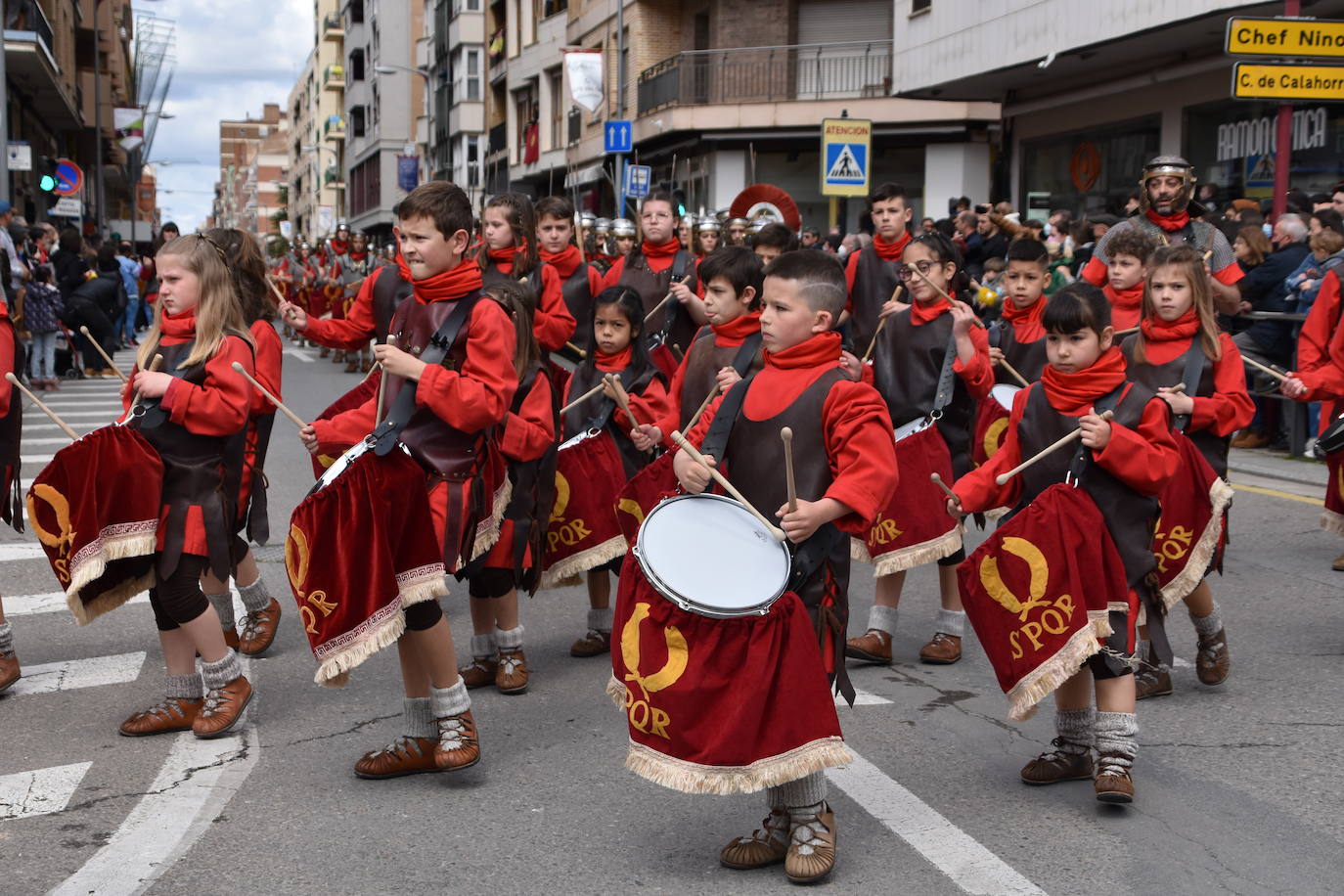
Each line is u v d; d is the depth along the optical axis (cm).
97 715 534
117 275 2233
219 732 505
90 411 1523
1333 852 405
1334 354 657
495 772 473
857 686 577
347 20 8050
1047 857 400
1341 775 468
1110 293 685
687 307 758
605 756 489
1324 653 617
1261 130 1692
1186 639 644
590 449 591
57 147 4444
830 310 396
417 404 449
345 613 421
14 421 567
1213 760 482
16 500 573
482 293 476
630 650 368
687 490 403
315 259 2580
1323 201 1304
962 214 1499
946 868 393
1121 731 429
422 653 456
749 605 354
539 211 764
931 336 618
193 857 401
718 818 432
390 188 6975
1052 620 416
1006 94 2284
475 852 405
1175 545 530
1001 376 705
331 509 421
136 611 705
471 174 5319
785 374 399
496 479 500
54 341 1756
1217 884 382
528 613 709
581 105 2569
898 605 717
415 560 437
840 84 2912
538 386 554
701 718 361
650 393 619
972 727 522
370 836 416
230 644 614
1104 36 1742
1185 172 713
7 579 777
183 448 493
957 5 2094
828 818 390
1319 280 1091
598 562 589
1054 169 2203
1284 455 1152
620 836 417
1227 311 721
